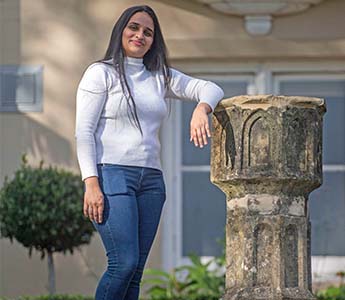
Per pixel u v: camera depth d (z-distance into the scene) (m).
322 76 11.84
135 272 6.24
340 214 11.80
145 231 6.29
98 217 6.11
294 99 6.12
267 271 6.14
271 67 11.81
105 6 11.80
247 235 6.16
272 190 6.16
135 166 6.19
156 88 6.31
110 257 6.17
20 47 11.80
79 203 10.66
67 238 10.75
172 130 11.80
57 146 11.73
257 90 11.80
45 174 10.77
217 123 6.31
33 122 11.74
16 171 11.03
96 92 6.14
